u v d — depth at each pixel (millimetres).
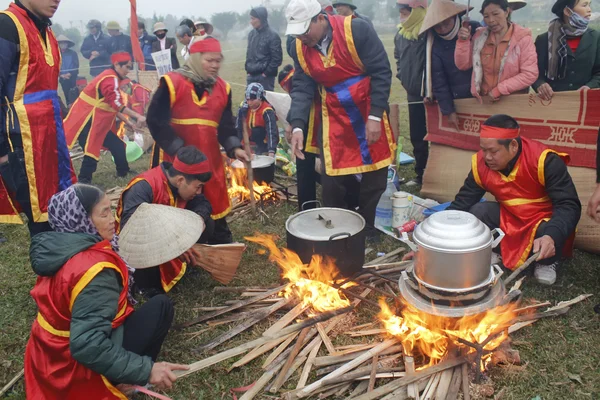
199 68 3699
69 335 2174
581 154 3994
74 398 2260
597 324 3088
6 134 3508
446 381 2580
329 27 3920
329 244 3145
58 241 2180
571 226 3334
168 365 2305
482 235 2535
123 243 2955
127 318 2584
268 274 3943
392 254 4109
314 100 4328
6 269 4293
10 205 3750
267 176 5457
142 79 8766
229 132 4188
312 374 2807
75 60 11312
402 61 5281
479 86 4488
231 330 3156
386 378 2711
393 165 5328
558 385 2621
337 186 4344
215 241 4188
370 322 3189
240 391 2705
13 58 3393
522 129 4387
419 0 4828
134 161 7637
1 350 3180
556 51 4105
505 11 4148
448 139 5098
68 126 6172
